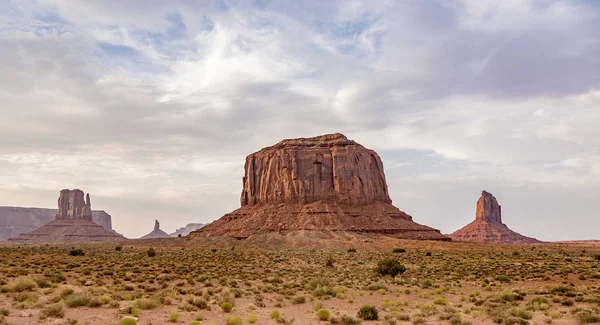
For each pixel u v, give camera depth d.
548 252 118.25
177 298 33.34
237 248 134.38
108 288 37.78
